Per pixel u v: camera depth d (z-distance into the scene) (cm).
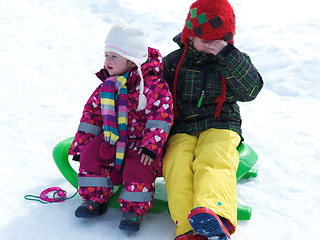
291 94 464
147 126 250
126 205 242
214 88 273
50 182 298
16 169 309
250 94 267
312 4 758
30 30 626
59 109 412
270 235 246
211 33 256
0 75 475
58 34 621
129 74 254
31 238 236
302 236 246
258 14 703
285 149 354
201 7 256
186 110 280
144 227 249
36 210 263
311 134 378
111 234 241
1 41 575
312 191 294
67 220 254
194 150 264
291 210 272
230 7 262
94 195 250
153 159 243
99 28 658
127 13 707
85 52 568
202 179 232
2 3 730
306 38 586
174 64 282
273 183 306
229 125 275
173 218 235
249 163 278
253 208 275
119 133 252
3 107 403
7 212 259
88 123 267
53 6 742
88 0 761
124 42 250
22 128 368
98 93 266
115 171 254
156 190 295
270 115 419
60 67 517
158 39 618
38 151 336
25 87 454
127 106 252
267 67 514
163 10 719
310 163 331
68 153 269
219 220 207
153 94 255
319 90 465
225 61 256
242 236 245
